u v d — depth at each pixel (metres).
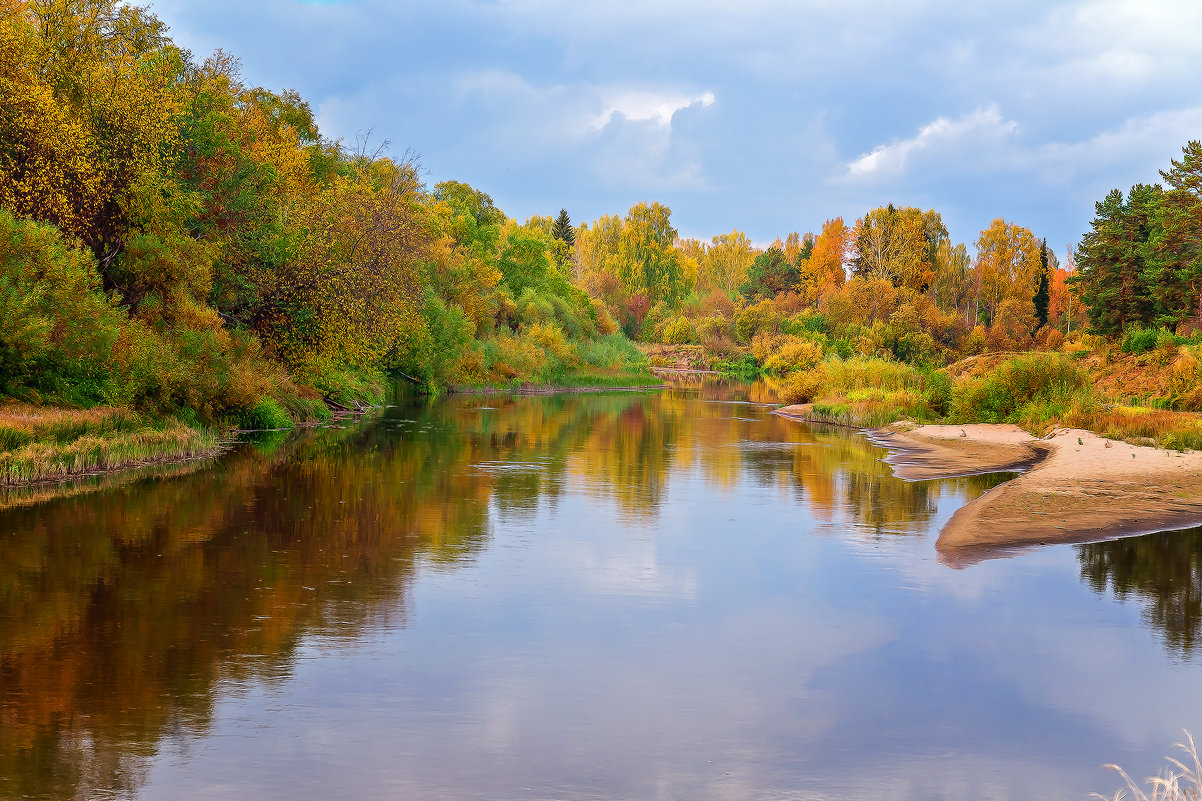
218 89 36.16
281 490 20.00
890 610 12.00
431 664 9.71
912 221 143.50
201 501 18.38
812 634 11.00
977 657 10.28
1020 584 13.29
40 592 11.89
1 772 7.08
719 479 23.59
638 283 152.00
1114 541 16.03
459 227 80.75
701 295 174.25
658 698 8.97
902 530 17.11
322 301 34.66
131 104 27.73
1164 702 9.09
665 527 17.14
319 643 10.27
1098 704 9.02
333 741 7.80
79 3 28.42
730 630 11.09
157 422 26.55
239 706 8.48
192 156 32.78
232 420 31.55
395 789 6.99
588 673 9.59
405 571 13.46
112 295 28.22
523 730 8.14
